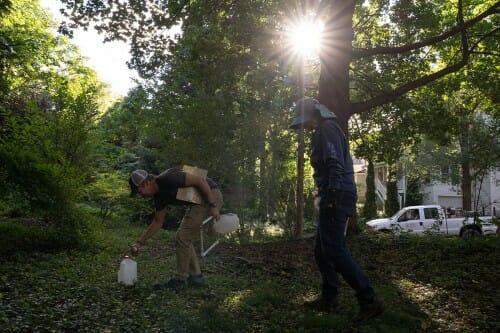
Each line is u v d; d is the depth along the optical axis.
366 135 15.26
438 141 14.68
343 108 11.02
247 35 11.24
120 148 21.91
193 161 12.27
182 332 3.65
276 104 11.95
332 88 10.95
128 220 17.92
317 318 3.92
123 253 8.55
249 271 7.03
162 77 13.54
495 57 14.34
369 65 13.80
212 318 3.93
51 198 8.20
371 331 3.69
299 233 11.88
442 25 14.58
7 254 7.08
